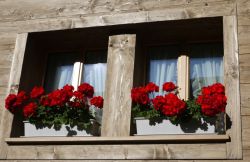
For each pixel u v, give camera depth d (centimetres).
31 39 500
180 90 456
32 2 513
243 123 392
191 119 405
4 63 492
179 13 450
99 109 468
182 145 395
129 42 457
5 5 522
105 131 425
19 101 455
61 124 439
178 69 467
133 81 441
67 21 486
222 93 397
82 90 446
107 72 450
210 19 443
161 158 395
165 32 468
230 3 443
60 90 446
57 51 516
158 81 471
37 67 504
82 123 434
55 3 504
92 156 413
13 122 456
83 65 502
